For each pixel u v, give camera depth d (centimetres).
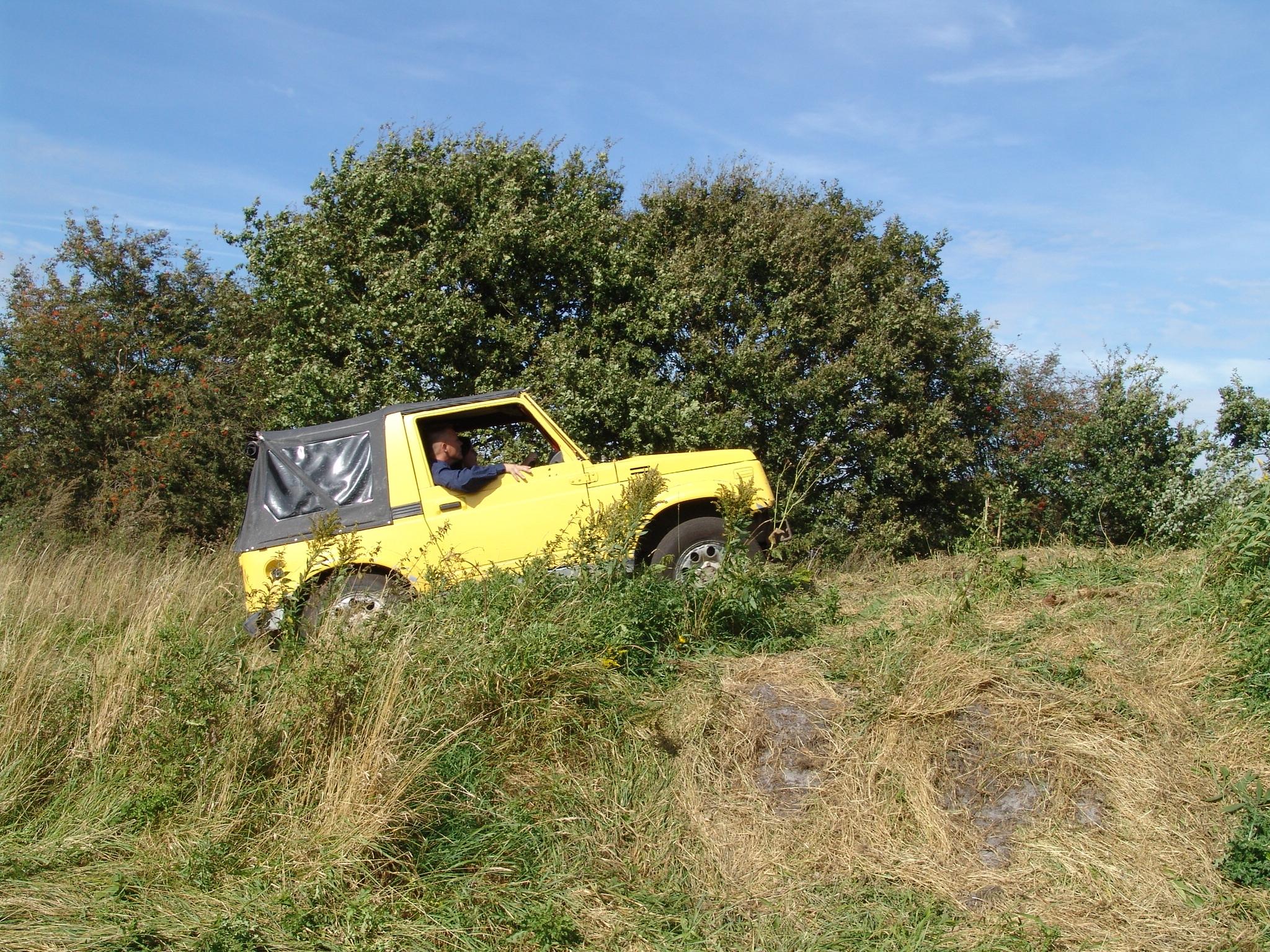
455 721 441
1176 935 353
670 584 582
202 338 1466
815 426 980
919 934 356
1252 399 920
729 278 1009
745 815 428
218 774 407
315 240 927
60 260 1466
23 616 568
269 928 338
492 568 560
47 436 1216
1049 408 1394
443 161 989
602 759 451
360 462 634
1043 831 409
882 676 497
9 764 413
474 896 368
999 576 665
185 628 504
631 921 365
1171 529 865
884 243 1118
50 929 328
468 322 903
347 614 492
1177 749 446
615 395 886
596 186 1051
